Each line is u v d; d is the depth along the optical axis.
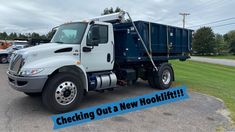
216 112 5.67
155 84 8.39
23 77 4.94
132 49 7.46
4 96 6.80
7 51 19.17
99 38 6.21
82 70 5.79
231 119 5.16
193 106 6.17
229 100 7.02
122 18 7.38
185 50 9.88
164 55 8.89
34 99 6.48
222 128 4.60
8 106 5.77
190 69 19.28
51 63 5.16
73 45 5.68
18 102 6.16
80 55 5.82
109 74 6.71
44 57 5.26
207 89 8.82
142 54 7.89
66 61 5.43
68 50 5.59
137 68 8.29
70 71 5.68
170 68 8.77
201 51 74.19
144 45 7.62
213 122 4.95
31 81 4.91
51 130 4.33
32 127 4.44
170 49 8.92
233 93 8.22
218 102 6.68
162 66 8.45
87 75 6.18
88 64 6.04
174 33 9.07
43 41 7.31
